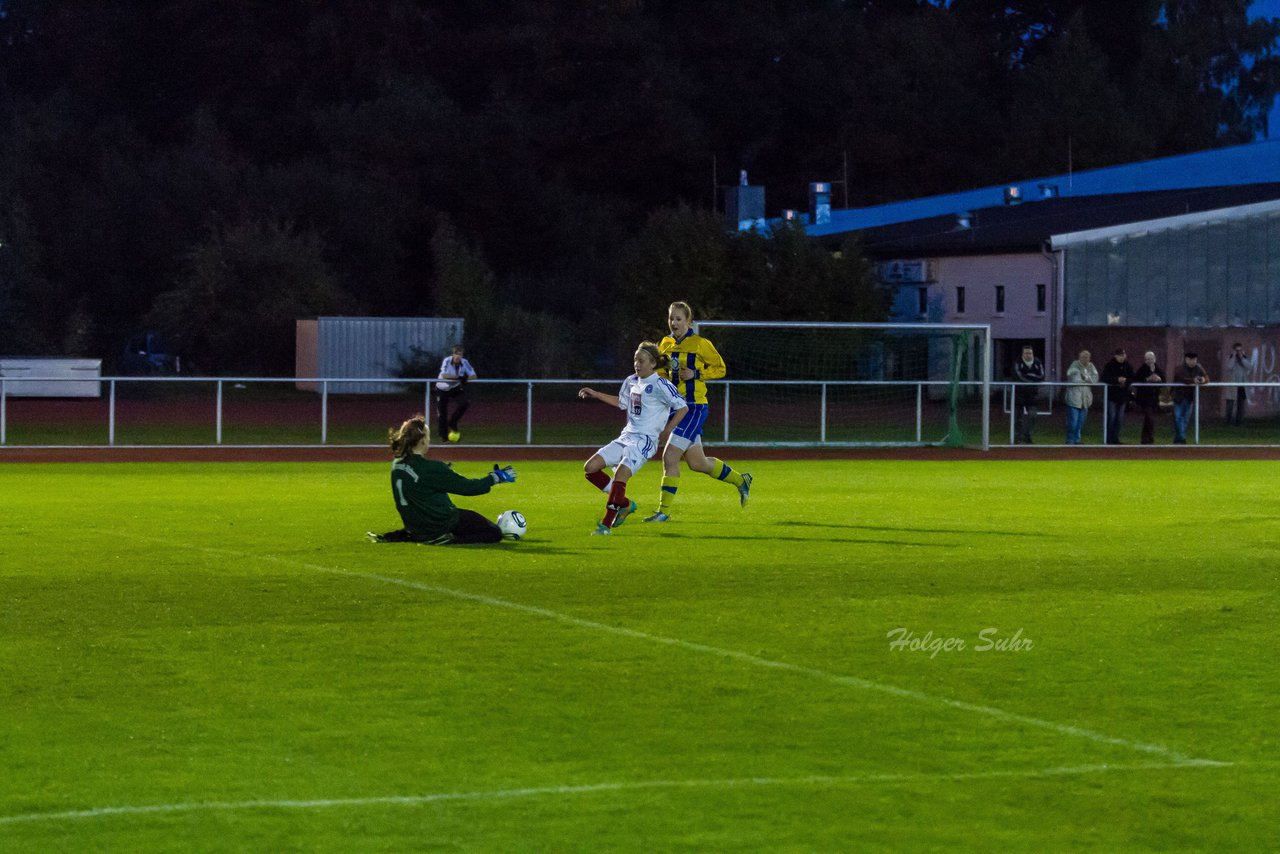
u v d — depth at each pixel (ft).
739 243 486.79
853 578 117.08
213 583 112.27
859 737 70.74
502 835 57.16
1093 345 431.84
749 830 58.03
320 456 249.34
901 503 176.96
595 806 60.59
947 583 115.03
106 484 195.72
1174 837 57.77
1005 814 60.13
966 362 401.70
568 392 470.80
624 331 496.64
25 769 64.80
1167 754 68.28
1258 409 383.04
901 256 492.54
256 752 67.62
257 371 524.93
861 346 380.58
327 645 90.27
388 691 78.84
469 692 78.74
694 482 206.39
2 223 565.53
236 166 655.76
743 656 87.86
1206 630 96.58
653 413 143.74
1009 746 69.41
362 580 114.01
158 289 618.85
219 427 260.01
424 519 134.31
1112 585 114.62
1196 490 196.75
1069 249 441.27
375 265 646.74
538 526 150.00
